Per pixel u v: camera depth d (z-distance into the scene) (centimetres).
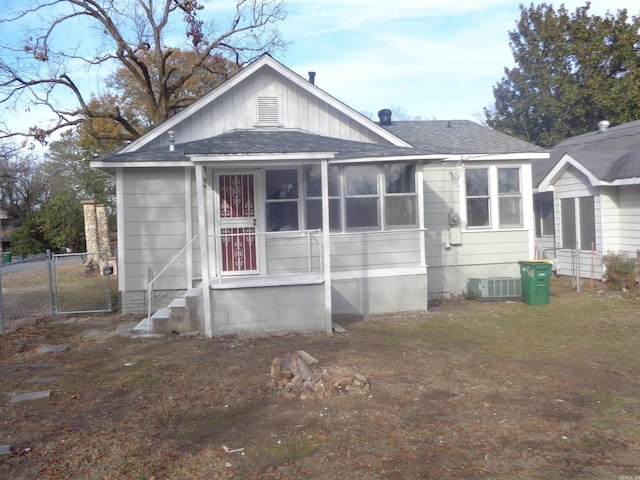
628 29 2589
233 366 812
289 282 1043
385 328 1077
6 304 1434
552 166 1692
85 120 2411
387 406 636
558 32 2734
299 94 1309
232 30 2552
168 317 1053
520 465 494
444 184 1457
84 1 2278
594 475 475
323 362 818
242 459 514
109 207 3994
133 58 2327
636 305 1242
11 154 2928
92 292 1662
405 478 472
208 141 1166
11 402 675
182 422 605
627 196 1455
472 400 656
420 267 1232
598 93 2589
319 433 563
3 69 2175
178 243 1259
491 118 3161
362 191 1226
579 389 696
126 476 481
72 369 822
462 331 1044
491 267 1490
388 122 1744
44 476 481
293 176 1227
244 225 1226
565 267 1659
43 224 3409
